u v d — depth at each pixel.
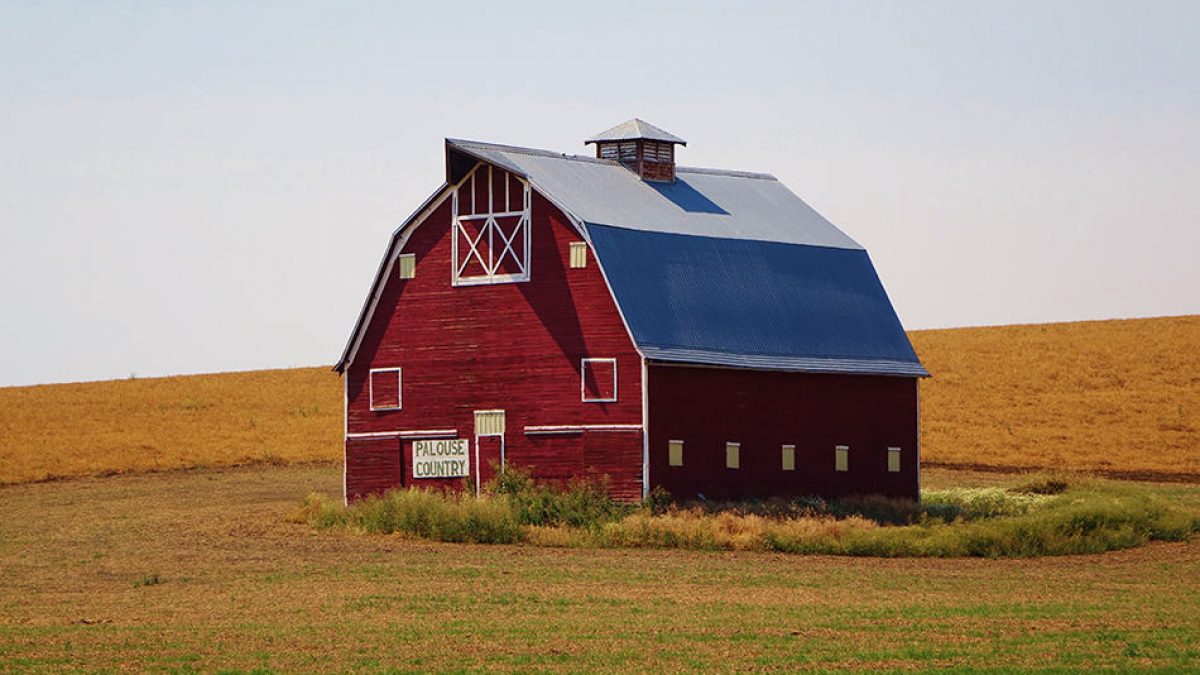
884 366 189.12
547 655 88.94
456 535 152.00
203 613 107.62
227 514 182.88
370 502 166.50
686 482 165.50
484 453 170.62
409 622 102.06
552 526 155.25
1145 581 123.00
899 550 140.12
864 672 83.38
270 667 86.25
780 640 93.50
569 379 165.88
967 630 97.19
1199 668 83.81
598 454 163.25
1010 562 136.12
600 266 164.00
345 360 180.25
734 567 130.62
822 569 129.62
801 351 180.12
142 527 171.25
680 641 93.44
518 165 173.62
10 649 92.81
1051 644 91.81
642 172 191.12
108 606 112.12
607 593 115.19
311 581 123.62
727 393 170.75
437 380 174.25
